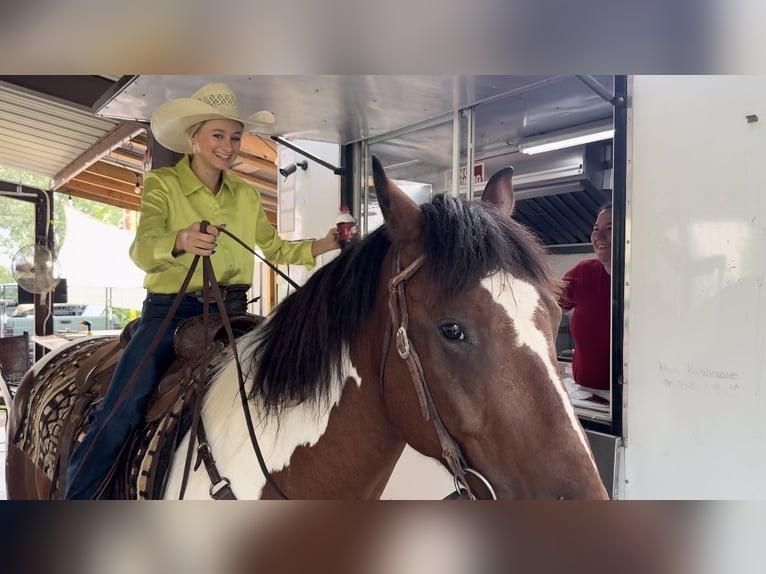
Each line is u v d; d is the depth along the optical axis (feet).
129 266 29.22
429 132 11.05
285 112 10.14
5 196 21.17
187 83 8.93
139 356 5.41
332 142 12.10
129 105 10.29
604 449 6.36
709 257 5.48
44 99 14.60
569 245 13.01
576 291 9.66
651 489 5.98
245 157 21.81
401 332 3.67
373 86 8.70
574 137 10.57
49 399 7.29
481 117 10.56
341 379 4.17
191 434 4.45
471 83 8.39
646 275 6.06
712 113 5.48
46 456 6.79
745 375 5.16
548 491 3.20
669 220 5.84
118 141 17.37
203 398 4.83
